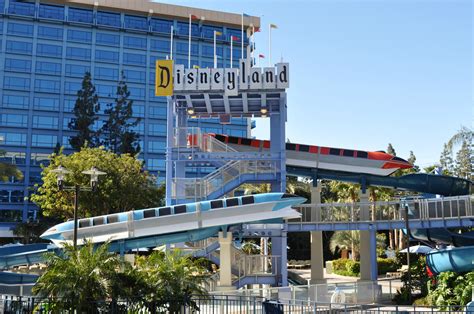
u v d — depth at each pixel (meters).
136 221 29.30
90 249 19.38
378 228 36.97
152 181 58.81
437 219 35.44
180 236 30.36
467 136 63.84
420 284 33.38
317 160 41.78
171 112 36.91
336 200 72.62
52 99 98.31
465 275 28.20
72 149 97.50
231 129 107.69
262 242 51.00
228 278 30.66
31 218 84.19
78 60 100.81
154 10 105.12
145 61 104.88
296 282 40.03
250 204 29.84
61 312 18.14
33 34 98.94
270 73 36.59
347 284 30.16
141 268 20.53
